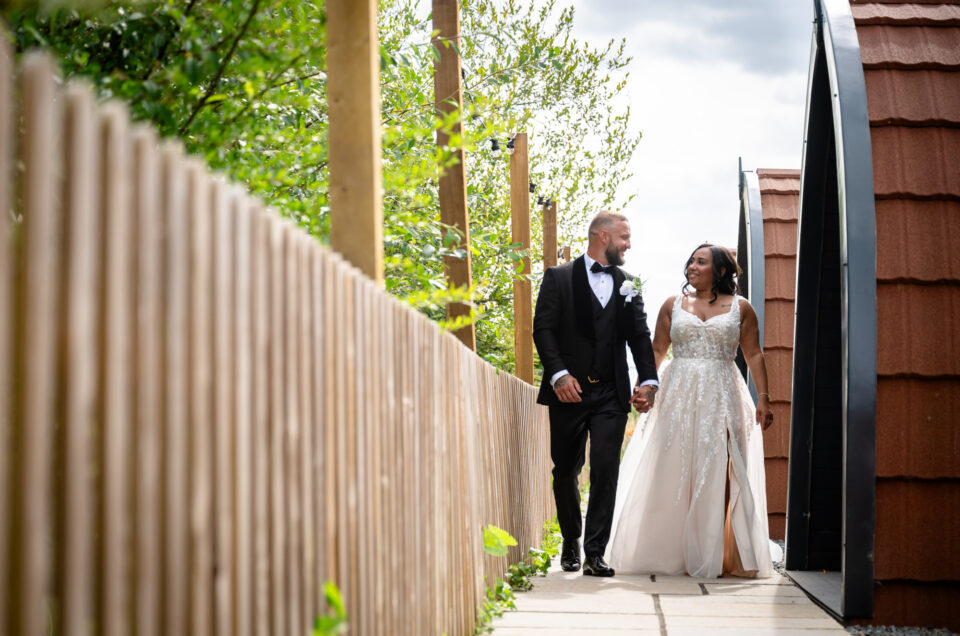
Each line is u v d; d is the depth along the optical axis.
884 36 4.98
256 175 3.18
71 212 1.25
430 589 3.36
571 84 10.40
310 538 2.10
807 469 6.13
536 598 5.23
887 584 4.45
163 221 1.47
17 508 1.18
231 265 1.73
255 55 3.14
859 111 4.69
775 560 6.84
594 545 6.02
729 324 6.33
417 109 4.88
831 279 6.13
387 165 4.17
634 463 6.52
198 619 1.55
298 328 2.06
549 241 12.66
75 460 1.24
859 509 4.43
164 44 3.04
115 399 1.32
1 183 1.15
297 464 2.04
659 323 6.66
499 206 10.91
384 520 2.74
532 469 7.38
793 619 4.62
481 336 11.21
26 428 1.18
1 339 1.13
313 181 3.62
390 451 2.82
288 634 1.98
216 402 1.64
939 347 4.47
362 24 3.08
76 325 1.25
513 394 6.26
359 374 2.51
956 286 4.52
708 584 5.78
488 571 4.91
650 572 6.21
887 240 4.55
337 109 3.08
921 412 4.46
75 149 1.25
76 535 1.24
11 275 1.21
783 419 8.61
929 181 4.60
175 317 1.49
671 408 6.29
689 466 6.18
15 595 1.17
